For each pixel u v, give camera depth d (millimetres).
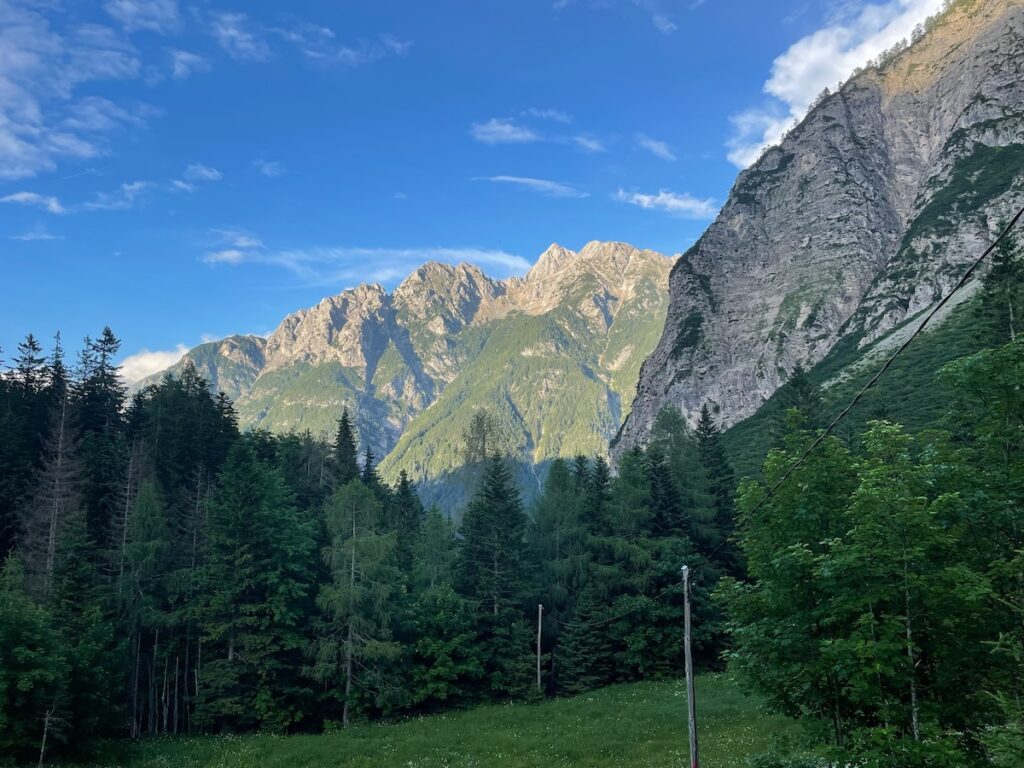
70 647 36969
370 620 46312
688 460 70375
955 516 15227
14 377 77812
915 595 14156
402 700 45969
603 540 56750
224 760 35469
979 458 18609
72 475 56125
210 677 44219
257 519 48406
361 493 48375
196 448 73562
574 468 80500
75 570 43688
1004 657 13688
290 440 86812
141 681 50688
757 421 143875
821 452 18094
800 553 15664
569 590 59250
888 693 14562
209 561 50000
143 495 52062
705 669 53438
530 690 49000
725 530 62094
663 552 56219
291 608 47531
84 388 82062
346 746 37469
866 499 14594
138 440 73188
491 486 58969
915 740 13531
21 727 32562
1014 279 46844
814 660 15914
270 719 44094
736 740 31047
